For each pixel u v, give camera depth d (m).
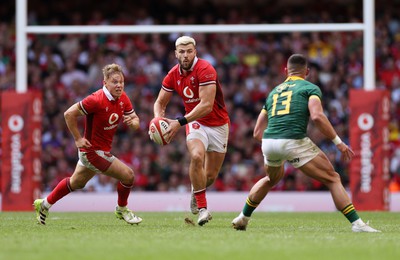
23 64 52.84
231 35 80.38
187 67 32.22
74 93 76.25
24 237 25.25
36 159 51.06
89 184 67.06
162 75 78.31
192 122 33.47
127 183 32.03
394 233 27.55
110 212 51.12
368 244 22.98
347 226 32.88
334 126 72.94
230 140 71.44
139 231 27.95
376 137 49.66
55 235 26.03
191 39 32.12
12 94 50.62
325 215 45.75
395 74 80.50
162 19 87.25
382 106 49.59
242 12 87.44
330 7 86.31
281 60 79.44
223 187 68.44
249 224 34.47
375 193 49.69
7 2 83.50
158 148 69.56
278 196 56.72
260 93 76.12
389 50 81.94
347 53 79.50
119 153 69.44
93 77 78.00
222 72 77.75
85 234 26.41
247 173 69.00
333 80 76.88
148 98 75.94
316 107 26.89
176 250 21.38
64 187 32.09
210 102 31.88
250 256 20.03
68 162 70.94
